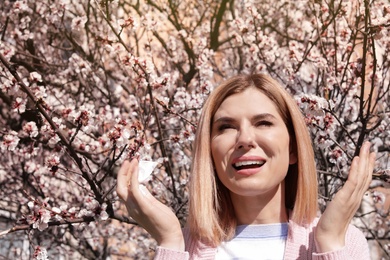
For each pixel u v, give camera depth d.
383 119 4.68
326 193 5.33
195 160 2.47
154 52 7.60
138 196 2.38
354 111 5.47
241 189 2.34
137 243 7.29
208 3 8.11
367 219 7.44
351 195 2.27
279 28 8.06
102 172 6.44
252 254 2.35
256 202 2.40
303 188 2.41
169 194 5.83
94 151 5.33
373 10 5.50
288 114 2.46
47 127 4.61
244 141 2.34
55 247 7.20
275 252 2.34
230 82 2.49
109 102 6.52
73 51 7.48
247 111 2.39
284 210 2.46
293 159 2.51
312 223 2.40
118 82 6.93
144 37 8.23
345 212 2.26
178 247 2.37
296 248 2.31
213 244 2.41
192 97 5.43
